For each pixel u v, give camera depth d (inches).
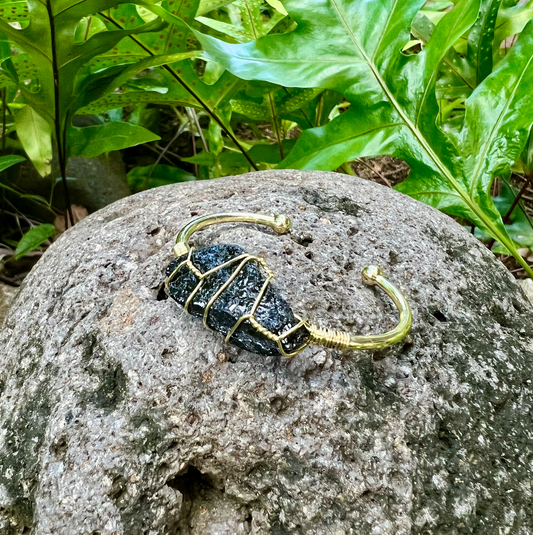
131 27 10.7
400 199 8.3
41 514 5.5
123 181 17.0
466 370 6.5
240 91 12.7
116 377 6.0
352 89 9.9
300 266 6.6
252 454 5.6
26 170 15.3
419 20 13.0
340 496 5.5
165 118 19.1
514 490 6.0
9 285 13.0
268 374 5.8
